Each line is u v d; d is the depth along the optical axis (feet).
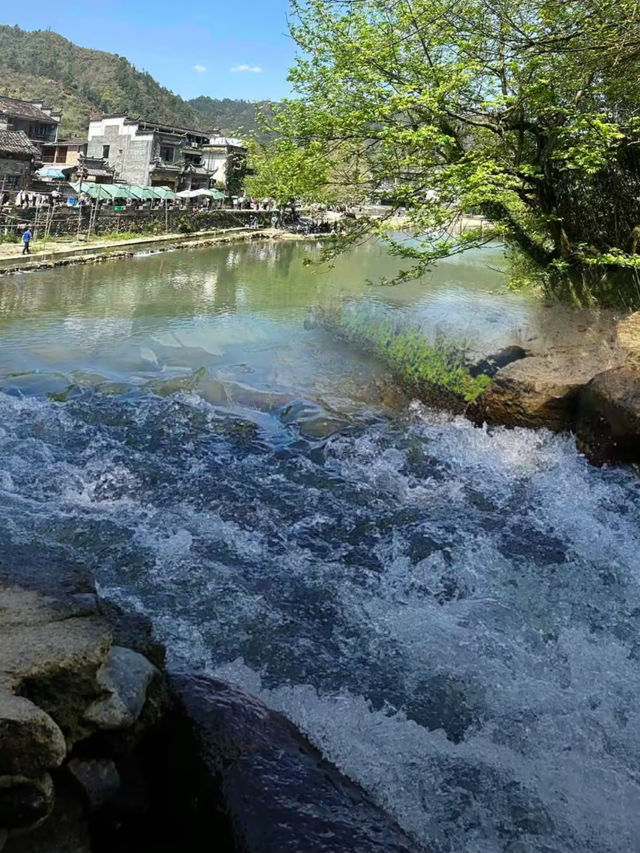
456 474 26.13
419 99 34.45
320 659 15.26
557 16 33.35
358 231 41.37
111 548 19.45
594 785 12.21
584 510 23.34
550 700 14.17
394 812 11.44
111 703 10.16
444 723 13.50
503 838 11.17
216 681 12.62
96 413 30.99
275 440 29.22
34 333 47.93
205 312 59.88
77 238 113.39
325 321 50.55
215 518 22.02
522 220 42.11
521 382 28.96
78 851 9.18
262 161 43.27
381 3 37.76
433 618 17.03
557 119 36.65
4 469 24.50
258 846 9.38
